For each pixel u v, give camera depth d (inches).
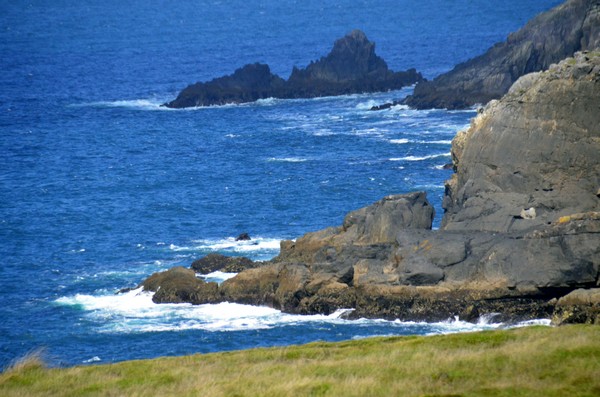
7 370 4822.8
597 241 7480.3
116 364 4953.3
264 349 5216.5
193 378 4505.4
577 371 4119.1
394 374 4318.4
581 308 7239.2
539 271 7534.5
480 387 4050.2
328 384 4197.8
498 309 7534.5
